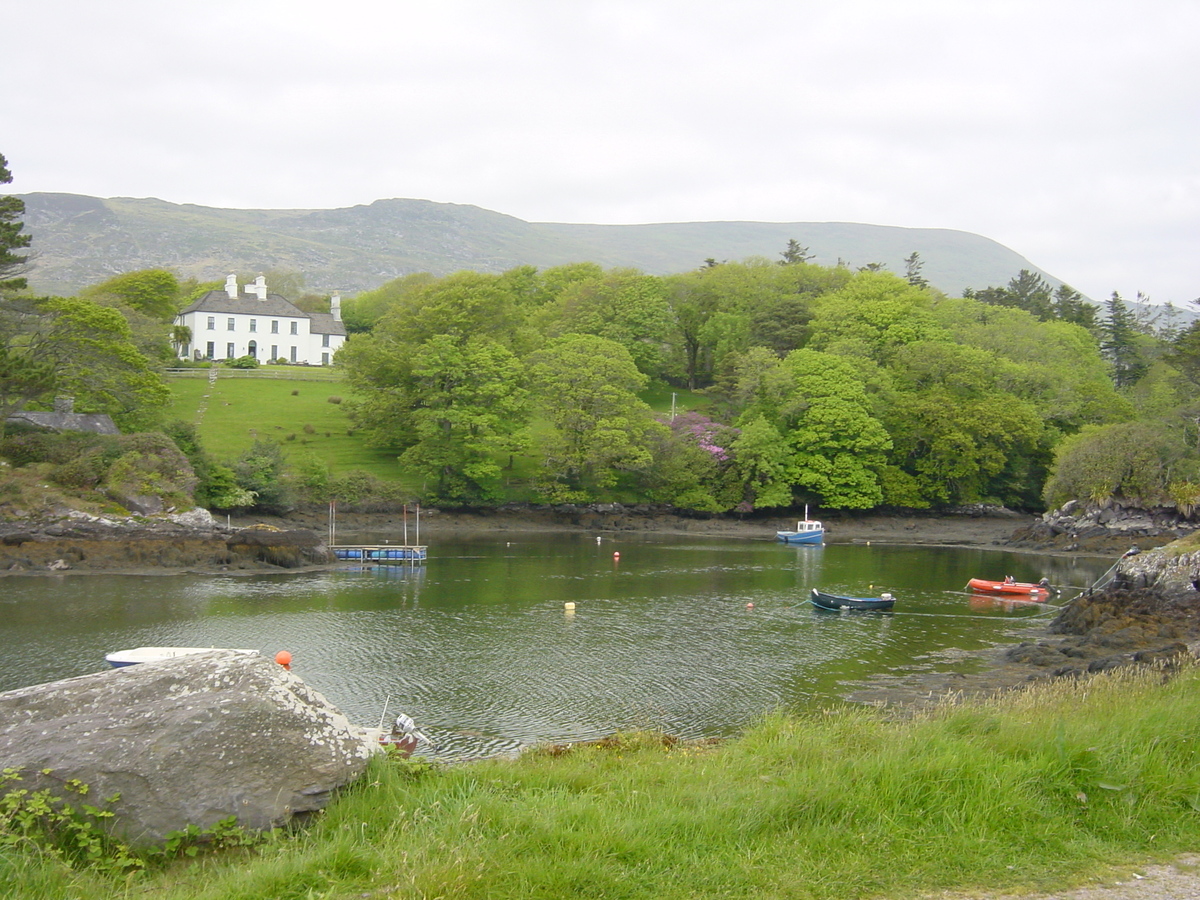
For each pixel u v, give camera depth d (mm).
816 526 87688
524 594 51719
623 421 93688
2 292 67312
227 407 108562
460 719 27797
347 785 11031
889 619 45969
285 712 11016
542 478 97438
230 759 10422
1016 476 106125
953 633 42406
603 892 8578
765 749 14602
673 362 142000
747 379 104188
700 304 142000
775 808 10445
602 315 132250
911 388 109938
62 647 35469
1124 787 11125
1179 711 13812
